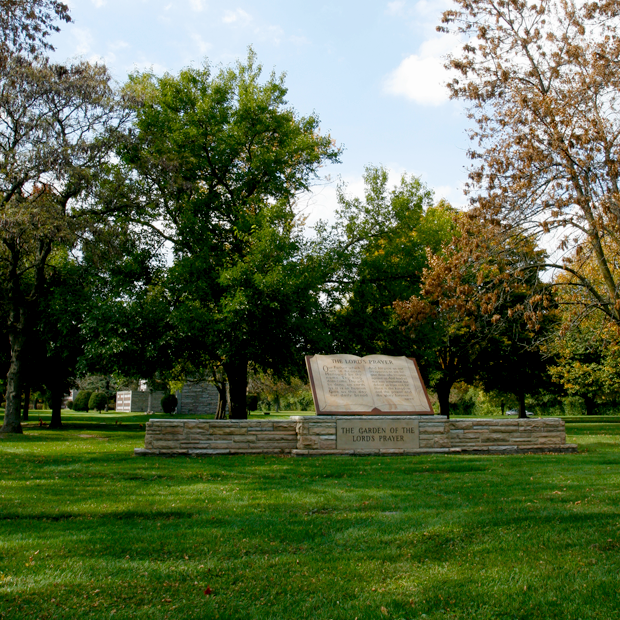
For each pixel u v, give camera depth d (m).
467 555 5.57
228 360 21.84
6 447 16.39
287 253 20.66
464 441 14.56
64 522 6.84
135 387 59.91
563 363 32.44
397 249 24.64
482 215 13.62
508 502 7.90
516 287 14.03
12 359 23.80
